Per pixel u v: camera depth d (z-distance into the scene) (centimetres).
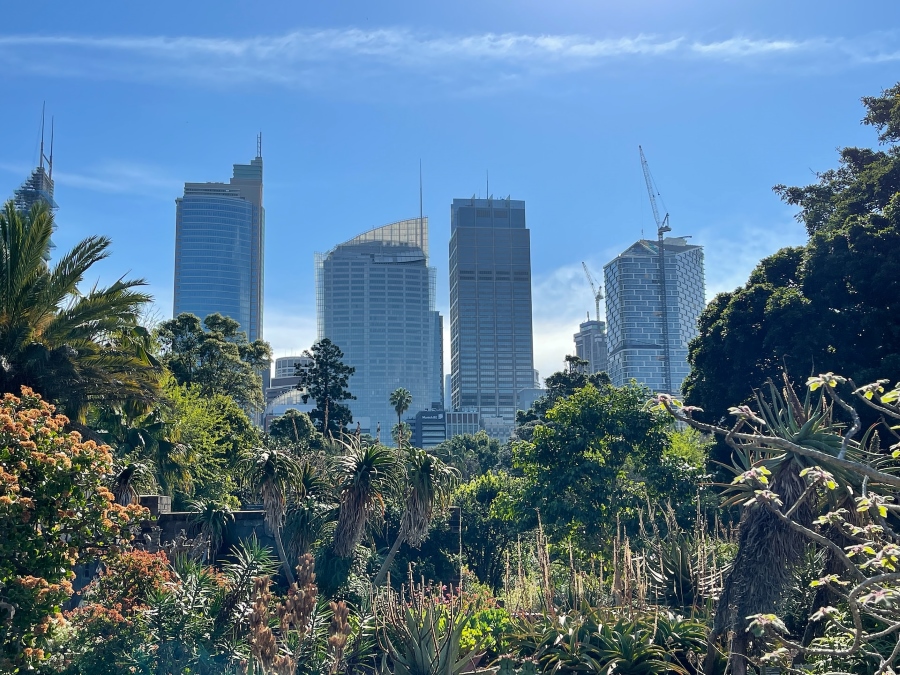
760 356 2595
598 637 1115
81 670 987
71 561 1001
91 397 1947
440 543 2594
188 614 1155
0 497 914
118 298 1958
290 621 1002
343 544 1772
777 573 867
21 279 1833
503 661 1052
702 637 1102
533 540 1967
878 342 2341
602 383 7038
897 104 2806
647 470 2273
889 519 956
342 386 6397
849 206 2783
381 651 1238
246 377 5544
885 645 837
